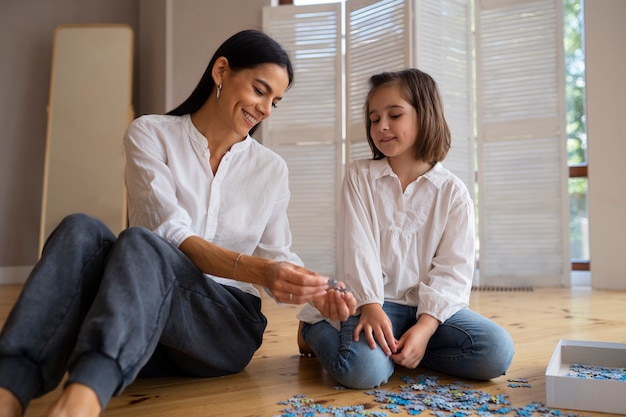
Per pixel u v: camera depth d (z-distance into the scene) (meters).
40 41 5.08
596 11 4.13
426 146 1.69
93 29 5.00
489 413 1.25
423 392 1.42
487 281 4.38
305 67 4.52
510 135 4.34
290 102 4.54
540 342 2.08
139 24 5.30
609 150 4.09
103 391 0.97
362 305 1.56
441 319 1.55
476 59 4.45
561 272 4.20
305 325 1.73
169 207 1.43
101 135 4.88
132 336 1.04
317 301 1.41
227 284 1.61
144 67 5.18
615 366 1.54
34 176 5.01
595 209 4.12
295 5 4.55
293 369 1.71
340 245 1.73
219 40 4.72
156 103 4.95
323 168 4.47
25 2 5.07
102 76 4.95
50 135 4.88
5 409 0.95
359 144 4.37
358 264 1.61
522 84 4.32
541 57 4.27
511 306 3.17
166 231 1.36
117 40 4.99
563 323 2.54
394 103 1.66
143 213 1.47
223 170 1.57
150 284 1.13
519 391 1.43
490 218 4.39
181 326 1.34
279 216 1.70
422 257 1.69
